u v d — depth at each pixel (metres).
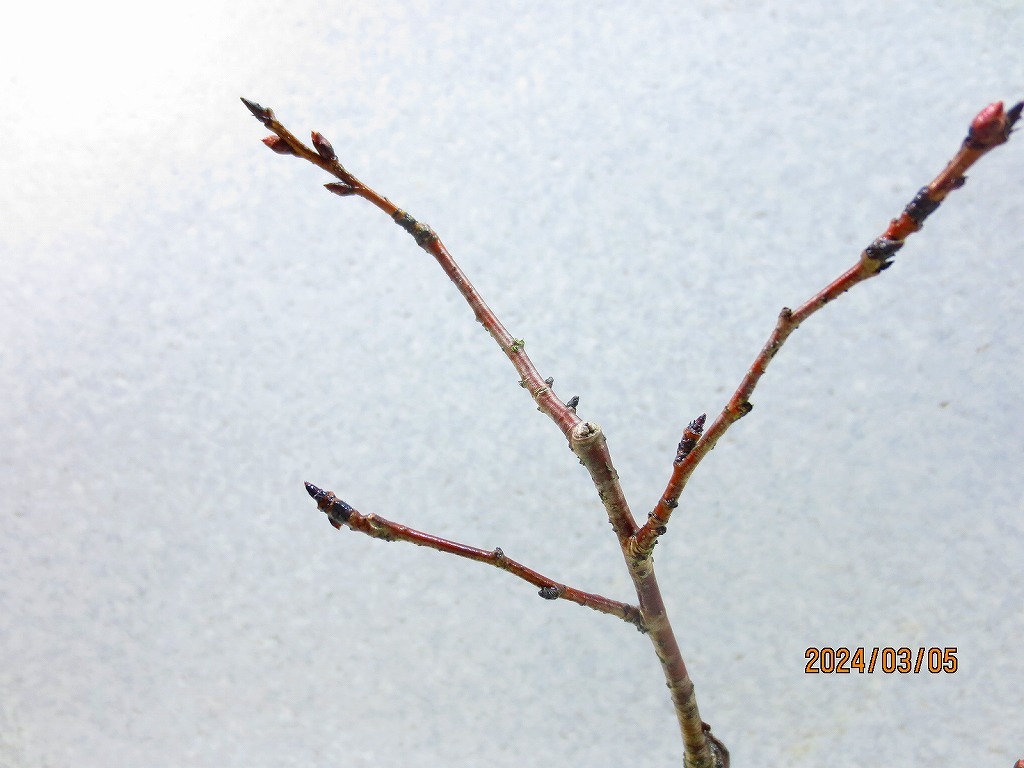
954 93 0.46
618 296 0.50
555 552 0.50
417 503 0.52
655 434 0.49
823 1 0.48
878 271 0.19
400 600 0.52
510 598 0.51
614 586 0.50
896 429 0.47
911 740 0.47
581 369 0.50
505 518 0.51
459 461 0.51
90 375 0.55
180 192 0.54
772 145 0.48
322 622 0.53
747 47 0.49
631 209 0.50
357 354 0.52
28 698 0.56
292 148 0.22
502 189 0.51
